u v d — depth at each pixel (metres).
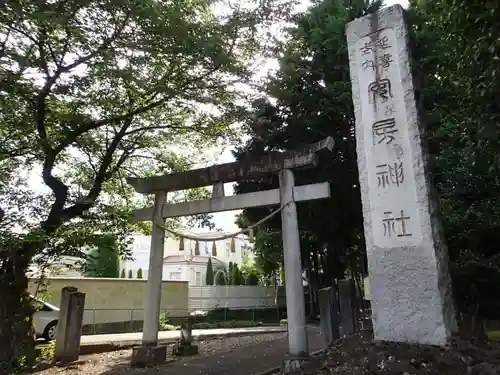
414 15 11.37
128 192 12.05
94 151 10.64
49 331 13.08
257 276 31.58
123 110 9.95
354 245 15.88
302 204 12.95
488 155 6.89
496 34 5.47
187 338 10.48
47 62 7.82
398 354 5.20
